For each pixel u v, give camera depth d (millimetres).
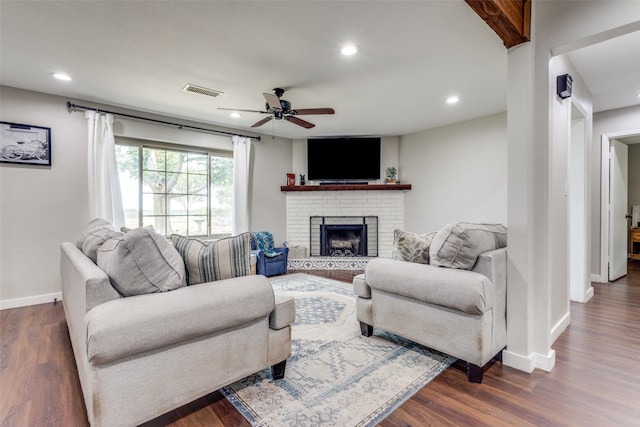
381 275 2238
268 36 2301
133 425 1300
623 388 1746
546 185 1965
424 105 3898
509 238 2018
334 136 5590
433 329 1992
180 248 1725
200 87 3260
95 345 1171
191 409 1589
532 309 1991
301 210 5641
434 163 5035
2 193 3188
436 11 2010
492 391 1728
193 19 2088
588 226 3443
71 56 2594
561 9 1885
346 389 1747
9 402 1645
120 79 3059
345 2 1915
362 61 2705
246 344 1645
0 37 2295
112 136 3719
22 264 3291
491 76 3031
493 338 1889
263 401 1644
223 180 4984
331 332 2553
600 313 2977
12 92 3213
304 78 3049
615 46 2459
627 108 3965
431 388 1760
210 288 1540
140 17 2061
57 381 1846
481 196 4465
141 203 4207
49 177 3416
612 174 4230
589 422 1468
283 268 4859
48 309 3178
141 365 1310
